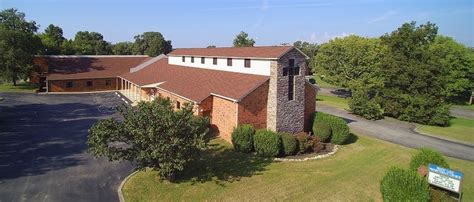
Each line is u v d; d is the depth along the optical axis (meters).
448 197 17.77
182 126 17.64
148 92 42.94
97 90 57.06
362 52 54.72
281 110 26.56
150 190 18.33
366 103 40.47
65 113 38.22
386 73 42.75
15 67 53.97
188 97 30.28
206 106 28.94
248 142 23.88
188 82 35.50
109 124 17.36
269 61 26.66
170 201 17.25
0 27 54.81
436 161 19.08
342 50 57.03
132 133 17.03
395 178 16.33
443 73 41.78
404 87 40.78
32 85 60.66
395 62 41.56
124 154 17.64
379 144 28.56
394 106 40.53
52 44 77.06
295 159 23.75
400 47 42.69
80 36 102.56
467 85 57.84
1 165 21.58
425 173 18.30
